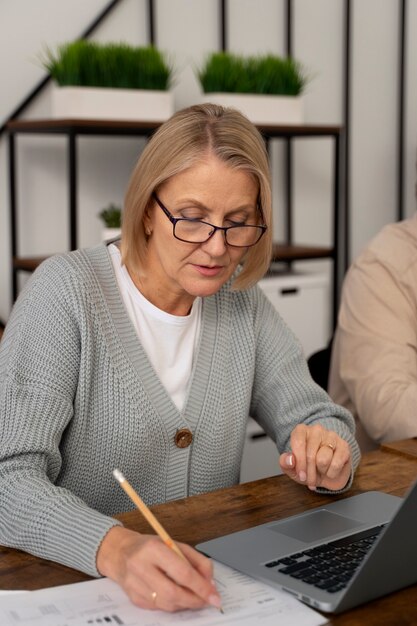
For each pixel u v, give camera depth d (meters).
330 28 3.35
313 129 2.90
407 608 0.96
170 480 1.39
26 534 1.09
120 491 1.37
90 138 2.90
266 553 1.08
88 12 2.81
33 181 2.82
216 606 0.94
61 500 1.11
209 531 1.16
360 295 2.01
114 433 1.34
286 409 1.50
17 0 2.70
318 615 0.93
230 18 3.12
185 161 1.23
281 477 1.38
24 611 0.93
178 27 3.01
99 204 2.95
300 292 2.88
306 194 3.39
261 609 0.94
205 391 1.44
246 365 1.50
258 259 1.42
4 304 2.80
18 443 1.18
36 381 1.26
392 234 2.06
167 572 0.94
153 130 2.57
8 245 2.78
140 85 2.59
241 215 1.28
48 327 1.30
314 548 1.09
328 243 3.47
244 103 2.80
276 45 3.24
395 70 3.54
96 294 1.35
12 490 1.14
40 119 2.68
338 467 1.28
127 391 1.34
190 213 1.25
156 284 1.39
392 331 1.96
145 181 1.28
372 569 0.93
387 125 3.55
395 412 1.83
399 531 0.93
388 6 3.48
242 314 1.53
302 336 2.91
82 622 0.91
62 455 1.33
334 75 3.39
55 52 2.77
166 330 1.41
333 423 1.45
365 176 3.53
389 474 1.40
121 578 0.97
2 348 1.32
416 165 2.44
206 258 1.26
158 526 0.98
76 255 1.40
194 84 3.06
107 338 1.34
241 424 1.49
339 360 2.01
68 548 1.04
